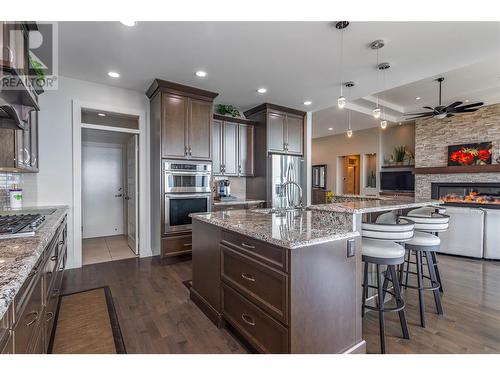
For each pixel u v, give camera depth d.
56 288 2.00
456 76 4.33
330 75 3.37
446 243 4.29
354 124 7.59
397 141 7.83
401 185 7.57
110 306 2.39
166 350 1.76
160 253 3.59
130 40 2.49
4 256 1.04
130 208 4.50
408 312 2.33
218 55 2.81
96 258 3.87
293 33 2.39
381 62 3.00
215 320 2.08
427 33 2.40
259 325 1.60
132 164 4.29
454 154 6.02
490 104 5.47
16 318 0.88
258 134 4.86
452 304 2.48
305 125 5.20
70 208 3.38
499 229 3.88
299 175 5.05
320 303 1.48
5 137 2.19
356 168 9.49
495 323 2.14
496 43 2.59
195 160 3.86
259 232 1.56
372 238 1.88
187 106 3.78
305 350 1.41
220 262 2.02
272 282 1.49
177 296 2.60
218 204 4.20
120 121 4.54
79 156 3.42
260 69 3.18
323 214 2.01
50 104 3.25
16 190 2.70
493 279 3.14
